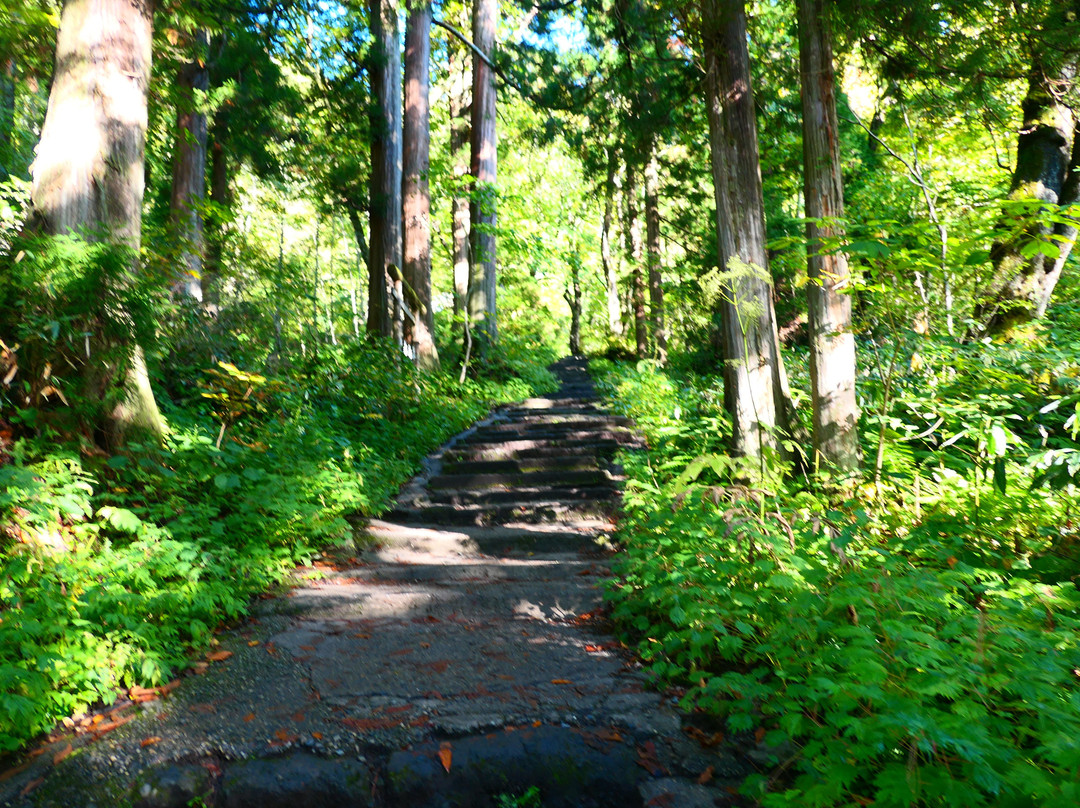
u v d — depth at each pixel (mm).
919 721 1915
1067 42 5918
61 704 2916
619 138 8867
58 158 5004
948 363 5684
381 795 2623
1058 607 2877
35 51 7777
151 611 3689
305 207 24109
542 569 5184
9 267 4613
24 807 2461
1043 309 7418
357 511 6715
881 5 5773
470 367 15594
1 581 3273
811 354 5395
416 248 13727
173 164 12469
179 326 7582
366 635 3928
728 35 5809
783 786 2439
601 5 9102
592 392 15664
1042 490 4379
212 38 12320
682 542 3895
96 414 4895
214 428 6379
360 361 10055
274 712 3035
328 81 13680
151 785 2566
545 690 3205
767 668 2879
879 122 11875
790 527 3449
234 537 5055
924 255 4199
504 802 2615
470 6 18969
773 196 13508
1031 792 1831
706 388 10508
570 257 25500
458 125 21156
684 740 2783
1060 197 8000
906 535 4098
